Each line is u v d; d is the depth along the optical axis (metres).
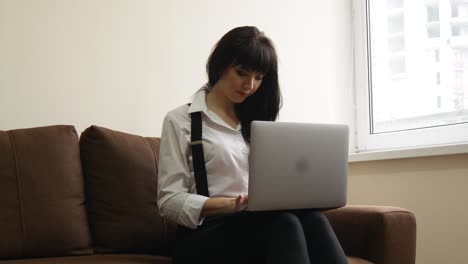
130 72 2.10
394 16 2.60
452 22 2.32
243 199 1.26
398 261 1.52
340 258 1.27
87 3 2.02
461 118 2.26
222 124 1.52
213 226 1.34
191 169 1.47
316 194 1.30
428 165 2.18
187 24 2.27
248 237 1.27
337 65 2.73
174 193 1.40
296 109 2.56
